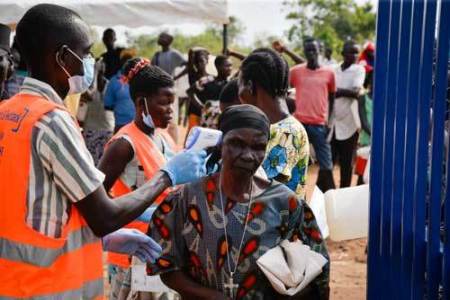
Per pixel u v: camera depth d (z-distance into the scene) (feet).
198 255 9.56
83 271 9.39
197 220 9.53
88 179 8.98
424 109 9.99
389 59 10.74
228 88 16.03
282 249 9.34
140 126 13.26
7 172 8.88
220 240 9.39
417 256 10.16
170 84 13.24
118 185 13.04
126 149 12.76
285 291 9.05
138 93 13.20
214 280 9.50
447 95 10.36
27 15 9.19
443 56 9.52
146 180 12.85
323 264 9.45
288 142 11.44
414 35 10.08
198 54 38.86
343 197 12.70
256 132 9.26
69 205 9.18
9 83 19.02
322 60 42.57
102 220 9.18
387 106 10.82
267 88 11.68
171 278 9.78
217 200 9.49
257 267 9.33
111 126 34.68
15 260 8.91
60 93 9.43
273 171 11.37
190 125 35.06
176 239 9.73
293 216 9.53
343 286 21.95
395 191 10.61
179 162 10.11
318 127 31.89
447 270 9.59
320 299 9.67
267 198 9.46
